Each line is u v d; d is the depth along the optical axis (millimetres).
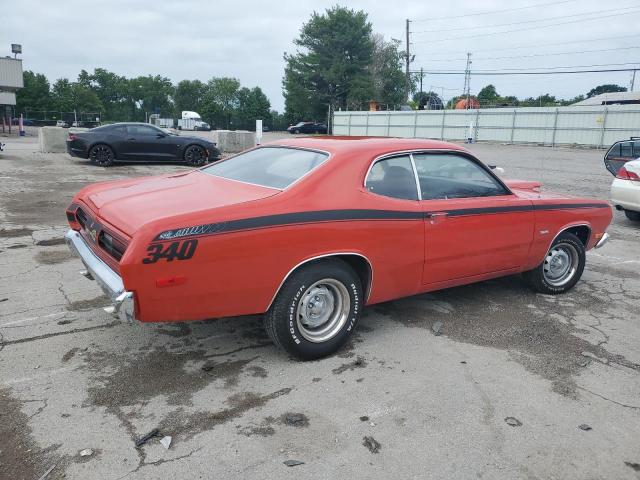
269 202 3455
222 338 4109
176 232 3090
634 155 10953
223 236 3217
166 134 16719
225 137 21562
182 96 101312
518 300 5160
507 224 4672
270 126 83500
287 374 3584
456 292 5355
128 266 2977
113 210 3574
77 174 13977
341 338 3859
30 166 15367
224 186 3936
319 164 3820
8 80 36781
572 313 4859
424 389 3432
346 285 3789
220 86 102500
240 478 2559
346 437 2902
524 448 2854
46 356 3730
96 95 97188
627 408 3279
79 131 16359
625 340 4293
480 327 4465
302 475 2592
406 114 42094
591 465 2734
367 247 3814
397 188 4082
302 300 3637
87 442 2807
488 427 3031
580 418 3152
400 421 3066
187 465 2646
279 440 2863
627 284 5809
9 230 7422
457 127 39188
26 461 2645
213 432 2922
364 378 3553
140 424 2979
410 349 4008
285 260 3457
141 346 3930
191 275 3160
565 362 3867
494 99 75750
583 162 21453
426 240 4145
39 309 4547
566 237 5254
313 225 3531
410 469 2654
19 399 3188
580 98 68812
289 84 65750
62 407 3121
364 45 63844
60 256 6176
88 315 4449
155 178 4562
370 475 2602
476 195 4598
